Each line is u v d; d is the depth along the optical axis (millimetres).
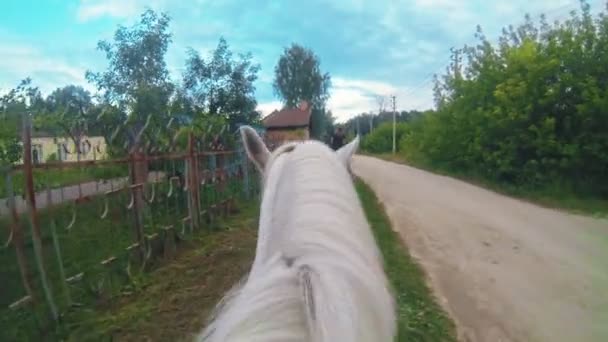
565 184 13469
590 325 4555
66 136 6762
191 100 14297
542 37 17156
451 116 20094
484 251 7184
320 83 61688
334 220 1171
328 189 1291
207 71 14852
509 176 15812
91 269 4945
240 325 885
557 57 14164
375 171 22953
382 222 9148
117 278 5004
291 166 1451
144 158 5961
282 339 831
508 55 16500
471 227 8898
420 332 4188
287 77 61312
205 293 4898
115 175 6562
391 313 1093
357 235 1187
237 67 14992
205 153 8141
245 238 7281
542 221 9586
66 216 6223
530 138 14250
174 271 5602
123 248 5484
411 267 6273
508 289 5516
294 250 1080
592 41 13633
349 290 943
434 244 7602
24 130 4051
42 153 7234
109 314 4340
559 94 13664
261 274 1070
